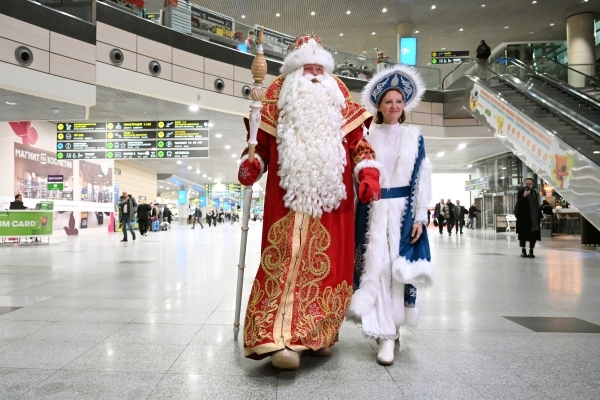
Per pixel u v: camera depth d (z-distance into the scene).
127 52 10.69
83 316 3.42
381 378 2.08
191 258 8.23
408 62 20.91
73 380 2.03
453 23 21.31
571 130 10.27
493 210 23.97
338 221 2.36
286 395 1.87
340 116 2.38
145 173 27.20
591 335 2.90
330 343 2.29
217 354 2.45
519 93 13.06
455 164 26.31
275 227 2.32
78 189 17.83
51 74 9.22
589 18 20.03
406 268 2.35
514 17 20.47
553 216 18.64
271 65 13.04
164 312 3.57
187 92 11.86
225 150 19.83
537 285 5.09
